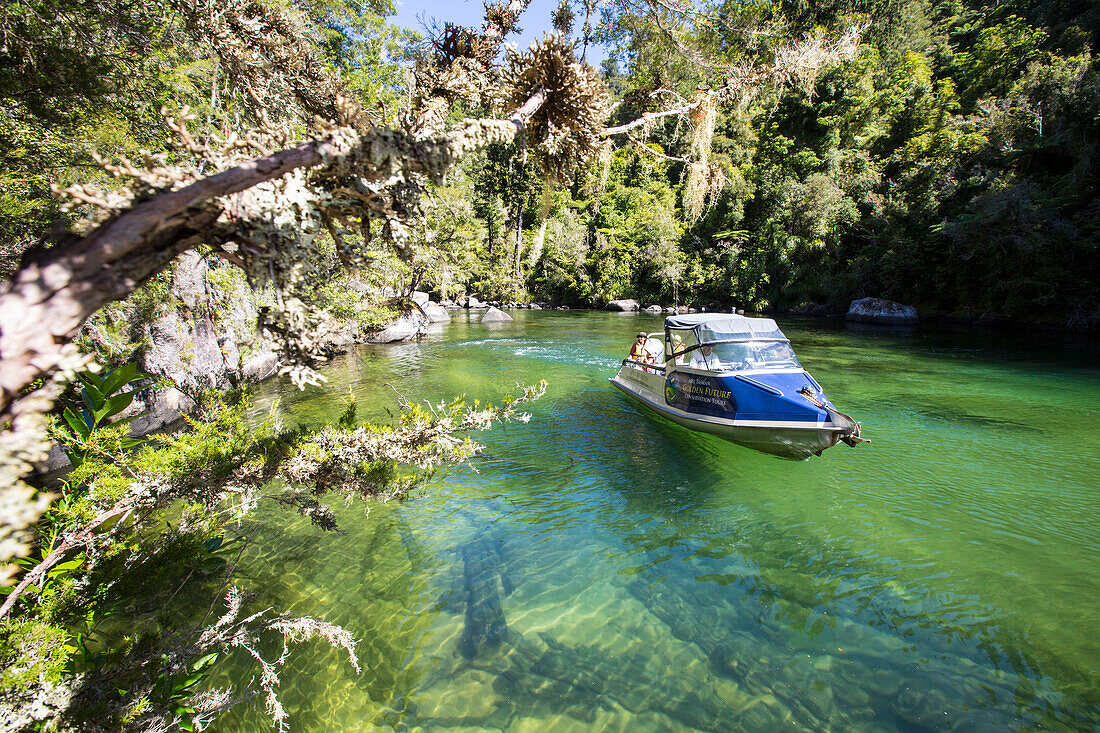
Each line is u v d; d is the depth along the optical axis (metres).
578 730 3.22
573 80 2.46
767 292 35.62
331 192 1.54
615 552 5.15
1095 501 6.07
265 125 1.55
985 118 31.02
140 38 4.54
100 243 1.01
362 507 6.08
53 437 2.94
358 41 10.90
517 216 41.97
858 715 3.29
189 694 2.76
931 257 28.78
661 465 7.38
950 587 4.51
